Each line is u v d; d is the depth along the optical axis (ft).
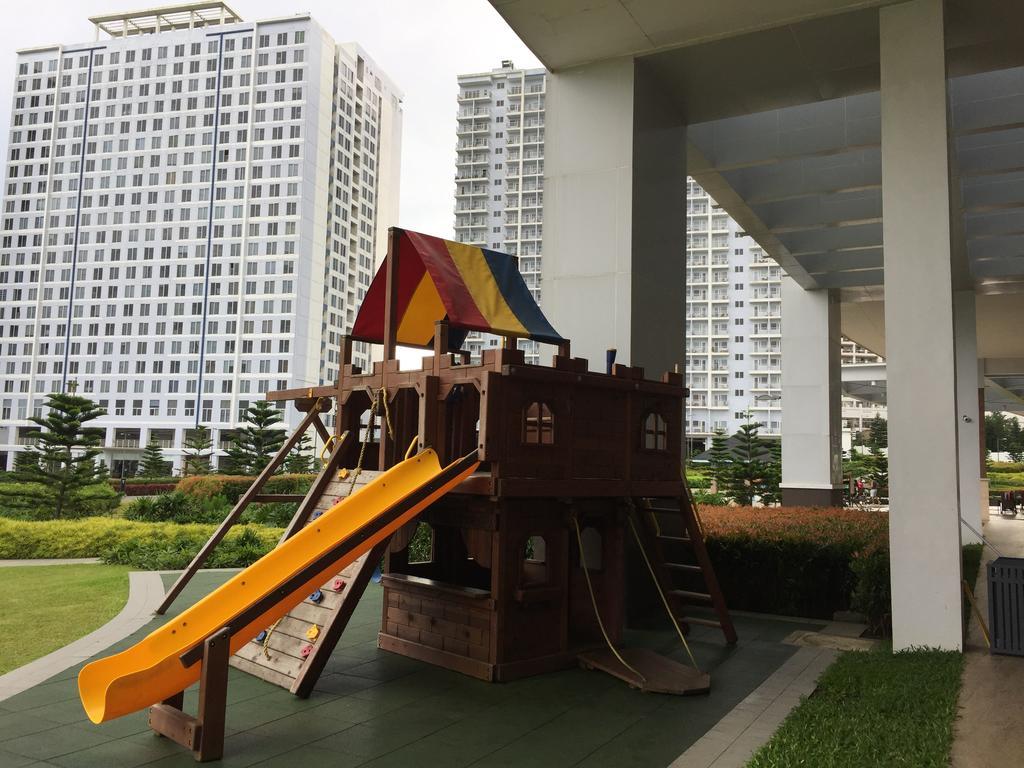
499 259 23.49
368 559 17.46
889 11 23.44
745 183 41.88
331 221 217.36
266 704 16.20
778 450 93.40
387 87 266.16
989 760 12.57
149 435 196.95
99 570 34.01
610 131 28.53
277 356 193.47
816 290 63.46
